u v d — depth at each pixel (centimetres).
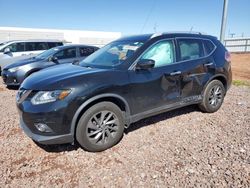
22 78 745
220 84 485
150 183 266
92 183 269
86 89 310
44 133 304
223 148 339
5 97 661
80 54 857
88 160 317
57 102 297
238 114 480
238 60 1888
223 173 279
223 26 946
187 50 430
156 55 387
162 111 400
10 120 463
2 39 3030
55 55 799
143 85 362
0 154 335
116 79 336
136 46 382
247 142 356
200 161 306
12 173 290
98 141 334
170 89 398
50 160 318
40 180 277
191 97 439
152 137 381
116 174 284
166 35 409
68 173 289
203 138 374
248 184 258
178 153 329
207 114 481
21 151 343
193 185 260
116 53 397
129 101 351
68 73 340
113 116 342
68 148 348
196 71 432
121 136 360
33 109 301
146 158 318
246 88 754
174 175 279
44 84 309
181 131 402
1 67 1040
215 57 468
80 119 317
